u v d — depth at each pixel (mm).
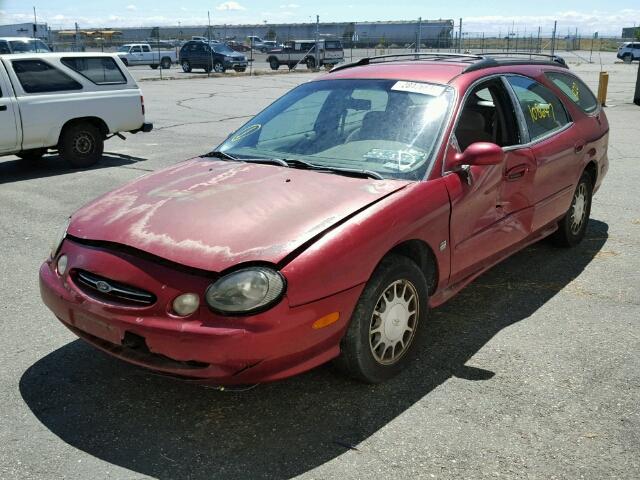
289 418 3137
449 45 45219
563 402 3260
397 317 3418
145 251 2982
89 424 3104
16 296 4730
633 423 3080
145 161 10383
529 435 2988
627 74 32406
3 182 8883
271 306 2805
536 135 4723
